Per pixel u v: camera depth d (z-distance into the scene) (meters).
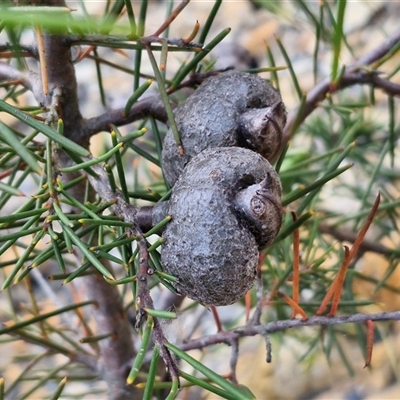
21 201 0.58
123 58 0.73
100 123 0.23
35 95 0.23
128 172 0.50
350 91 0.53
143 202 0.42
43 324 0.29
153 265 0.20
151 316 0.19
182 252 0.20
